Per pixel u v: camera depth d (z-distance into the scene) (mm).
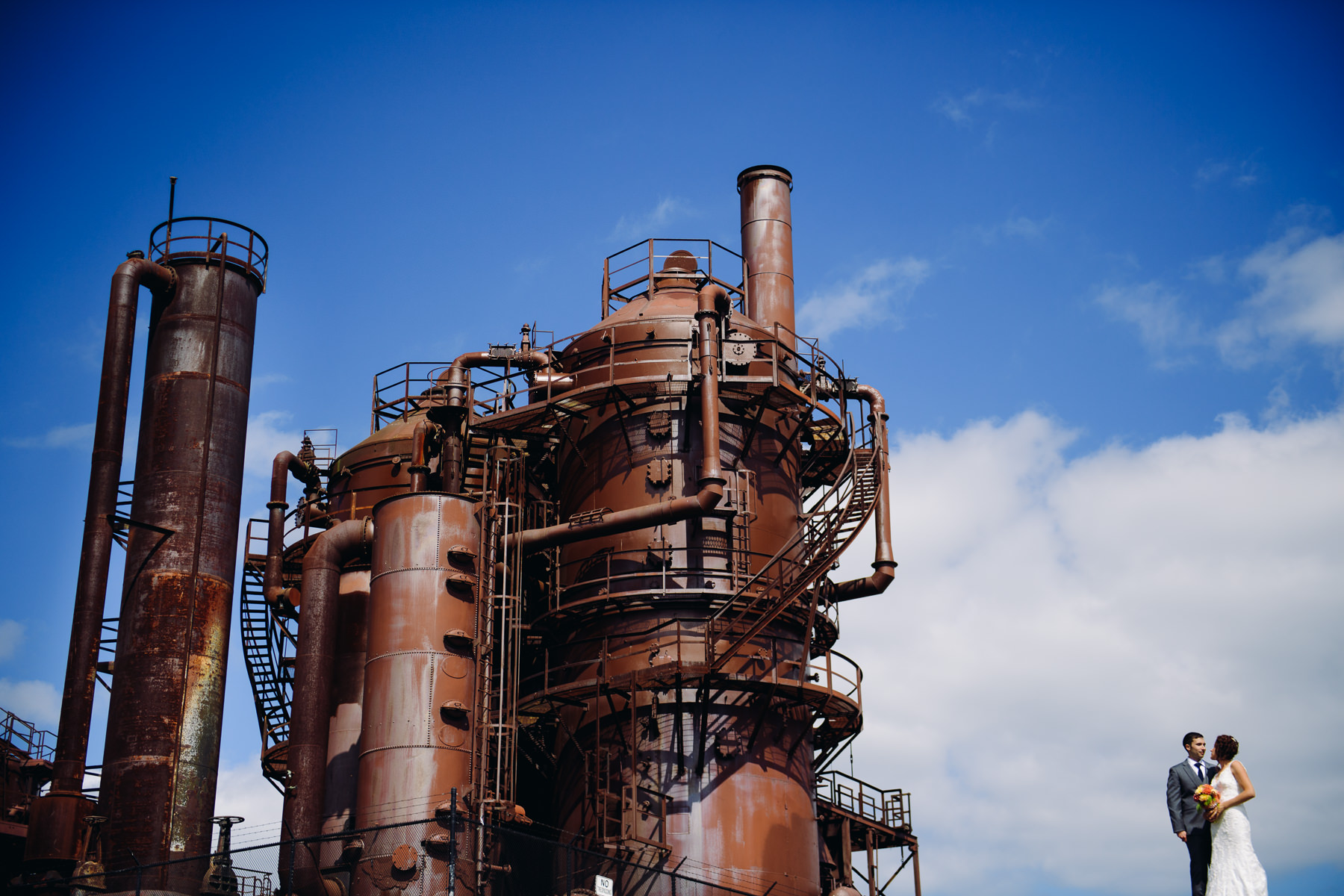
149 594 41594
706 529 43500
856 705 43781
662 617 42688
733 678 41438
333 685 46719
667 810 40781
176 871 38750
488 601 42219
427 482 46812
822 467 49906
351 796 46000
